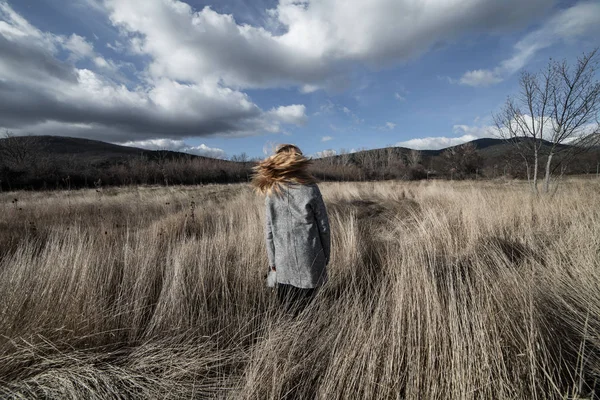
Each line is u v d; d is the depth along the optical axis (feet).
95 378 4.92
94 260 8.86
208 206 27.22
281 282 6.66
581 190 24.58
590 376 4.54
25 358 5.30
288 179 6.31
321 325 6.27
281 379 4.67
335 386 4.59
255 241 11.50
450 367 4.49
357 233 12.91
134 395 4.80
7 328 5.67
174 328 6.30
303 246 6.28
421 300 5.93
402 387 4.55
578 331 5.40
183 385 5.04
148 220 22.12
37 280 7.41
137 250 10.14
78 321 6.14
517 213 16.72
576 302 6.42
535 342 4.64
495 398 4.07
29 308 6.37
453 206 20.45
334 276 9.06
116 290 8.04
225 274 8.75
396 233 16.03
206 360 5.51
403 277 6.66
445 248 12.01
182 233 16.21
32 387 4.75
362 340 5.20
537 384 4.18
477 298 5.90
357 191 37.47
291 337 5.56
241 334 6.44
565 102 23.57
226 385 5.10
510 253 10.75
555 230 13.44
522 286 6.39
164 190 56.03
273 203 6.50
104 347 5.79
